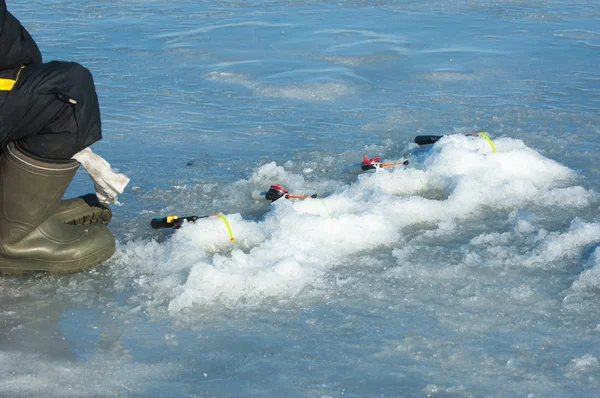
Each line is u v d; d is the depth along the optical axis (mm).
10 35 3926
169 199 5414
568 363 3383
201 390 3236
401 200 5066
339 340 3600
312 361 3434
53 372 3367
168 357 3488
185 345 3588
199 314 3863
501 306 3879
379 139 6707
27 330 3727
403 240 4676
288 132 6934
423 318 3779
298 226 4672
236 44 10594
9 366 3408
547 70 9078
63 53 10039
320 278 4184
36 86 3924
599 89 8188
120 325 3777
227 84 8633
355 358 3449
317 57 9805
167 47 10445
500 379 3279
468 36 11062
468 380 3275
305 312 3857
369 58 9703
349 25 11836
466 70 9094
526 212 4996
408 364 3400
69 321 3816
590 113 7258
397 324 3729
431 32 11328
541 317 3770
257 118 7379
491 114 7293
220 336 3660
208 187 5617
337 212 5008
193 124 7184
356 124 7141
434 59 9672
